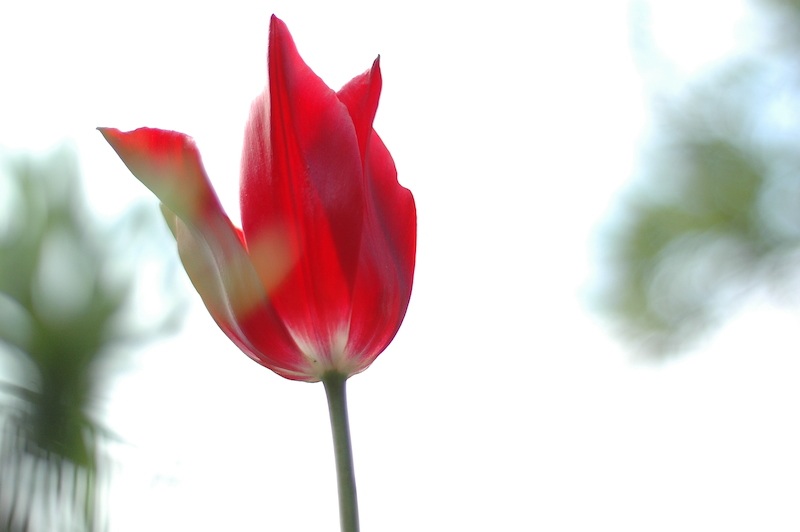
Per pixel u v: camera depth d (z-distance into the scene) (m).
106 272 0.32
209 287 0.40
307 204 0.39
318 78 0.39
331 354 0.39
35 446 0.30
